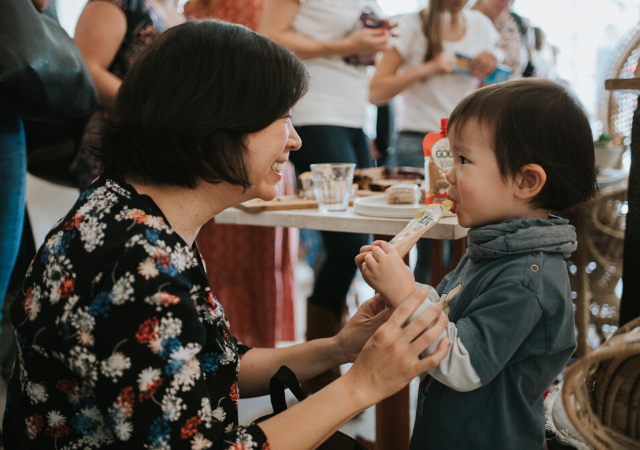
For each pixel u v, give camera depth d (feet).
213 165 2.19
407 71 6.56
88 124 5.13
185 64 2.13
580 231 5.86
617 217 5.78
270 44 2.30
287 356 3.10
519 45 7.95
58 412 2.12
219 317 2.47
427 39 6.63
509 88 2.69
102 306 1.94
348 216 3.74
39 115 3.96
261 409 5.84
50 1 4.31
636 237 3.32
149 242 2.04
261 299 7.01
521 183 2.64
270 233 6.91
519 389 2.58
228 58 2.15
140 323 1.94
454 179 2.83
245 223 4.12
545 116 2.59
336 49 5.48
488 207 2.73
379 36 5.50
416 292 2.40
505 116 2.60
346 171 4.03
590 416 2.06
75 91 4.16
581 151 2.67
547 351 2.51
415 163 7.11
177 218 2.38
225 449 2.04
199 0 6.61
